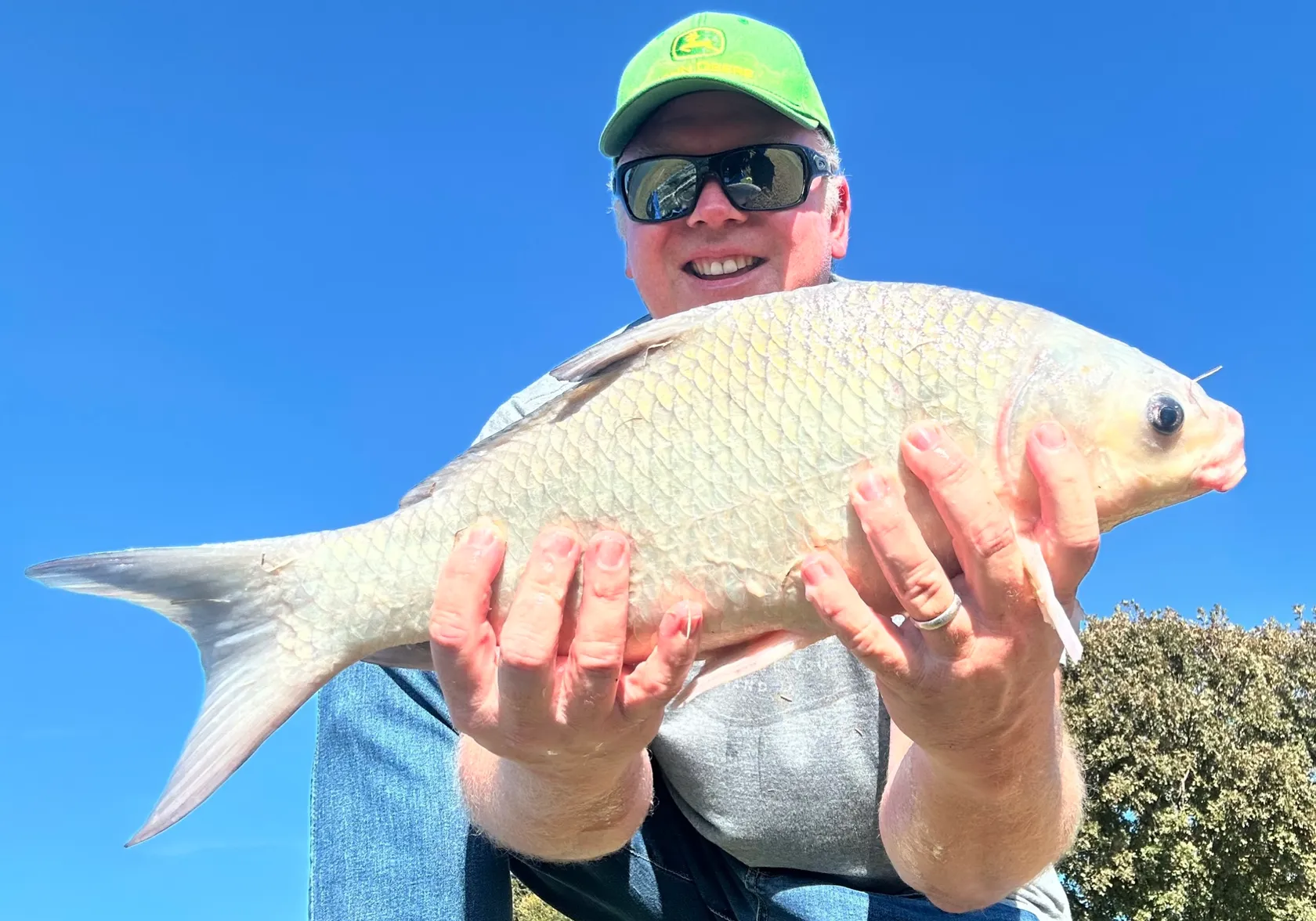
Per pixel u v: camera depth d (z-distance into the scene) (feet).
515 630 1.43
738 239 2.42
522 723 1.48
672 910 2.20
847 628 1.38
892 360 1.44
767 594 1.45
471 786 2.02
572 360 1.53
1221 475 1.44
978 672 1.40
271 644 1.59
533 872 2.30
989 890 1.84
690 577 1.46
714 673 1.50
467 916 2.14
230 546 1.62
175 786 1.52
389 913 2.13
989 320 1.46
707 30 2.39
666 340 1.52
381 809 2.20
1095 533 1.34
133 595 1.59
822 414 1.43
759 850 2.06
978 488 1.34
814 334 1.47
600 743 1.53
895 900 2.03
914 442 1.37
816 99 2.48
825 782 1.99
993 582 1.36
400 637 1.58
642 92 2.38
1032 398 1.42
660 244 2.47
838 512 1.42
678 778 2.08
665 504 1.46
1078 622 1.48
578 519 1.49
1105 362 1.44
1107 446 1.42
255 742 1.56
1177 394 1.43
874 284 1.51
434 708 2.29
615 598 1.43
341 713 2.29
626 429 1.49
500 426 2.36
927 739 1.52
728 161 2.39
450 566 1.46
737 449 1.45
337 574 1.59
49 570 1.58
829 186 2.52
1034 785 1.65
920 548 1.34
